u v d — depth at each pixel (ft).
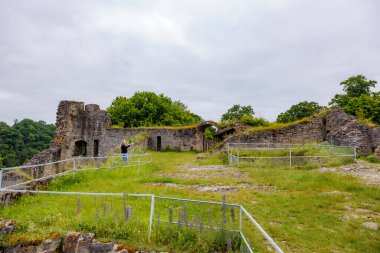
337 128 78.64
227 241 19.79
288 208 30.01
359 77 144.56
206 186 39.81
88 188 36.83
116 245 19.74
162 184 40.91
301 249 21.45
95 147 120.06
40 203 29.58
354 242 22.53
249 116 108.78
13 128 238.89
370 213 28.84
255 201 32.55
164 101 172.65
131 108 160.66
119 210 25.89
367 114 123.75
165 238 20.34
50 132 280.10
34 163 75.10
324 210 29.50
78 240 20.44
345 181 41.11
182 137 120.26
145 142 111.96
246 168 54.34
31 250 20.68
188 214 26.94
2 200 29.17
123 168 50.98
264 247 21.42
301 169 54.13
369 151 68.95
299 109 179.01
